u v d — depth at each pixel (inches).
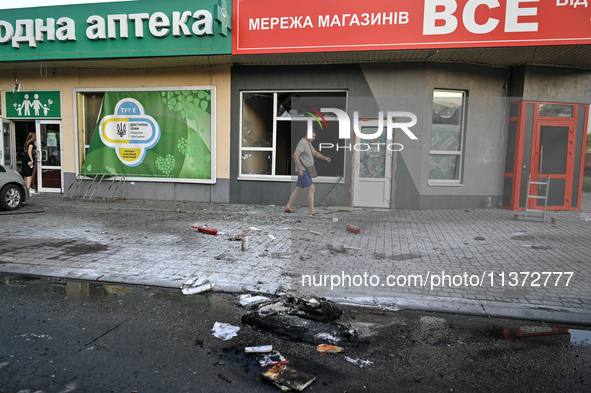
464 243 229.9
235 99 410.9
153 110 430.0
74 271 194.1
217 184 422.3
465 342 128.0
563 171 357.7
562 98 363.6
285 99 407.5
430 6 322.0
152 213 359.3
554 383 104.8
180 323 140.5
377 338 130.3
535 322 143.7
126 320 142.3
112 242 251.6
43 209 372.2
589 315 146.3
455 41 321.4
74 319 142.6
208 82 414.3
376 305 155.7
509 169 285.0
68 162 460.4
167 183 435.2
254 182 414.6
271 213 359.3
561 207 358.3
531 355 120.0
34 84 458.6
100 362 113.3
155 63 405.7
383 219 169.5
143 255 222.5
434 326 139.6
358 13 336.2
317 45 346.9
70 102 451.8
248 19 356.5
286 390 100.2
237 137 414.6
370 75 381.7
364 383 104.5
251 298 161.5
